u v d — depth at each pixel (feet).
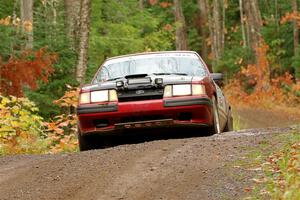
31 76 100.22
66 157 59.52
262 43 237.66
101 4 166.71
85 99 69.51
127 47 166.50
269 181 43.80
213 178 46.55
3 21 109.81
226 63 298.76
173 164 51.52
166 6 337.11
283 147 52.80
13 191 48.78
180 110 68.33
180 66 76.38
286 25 280.10
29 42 110.52
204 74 75.61
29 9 149.79
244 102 218.79
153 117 68.59
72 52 104.73
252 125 155.94
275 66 277.03
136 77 70.64
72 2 105.50
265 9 359.87
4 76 100.27
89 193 46.26
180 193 44.27
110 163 54.19
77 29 105.70
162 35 200.75
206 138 63.57
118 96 68.74
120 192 45.65
